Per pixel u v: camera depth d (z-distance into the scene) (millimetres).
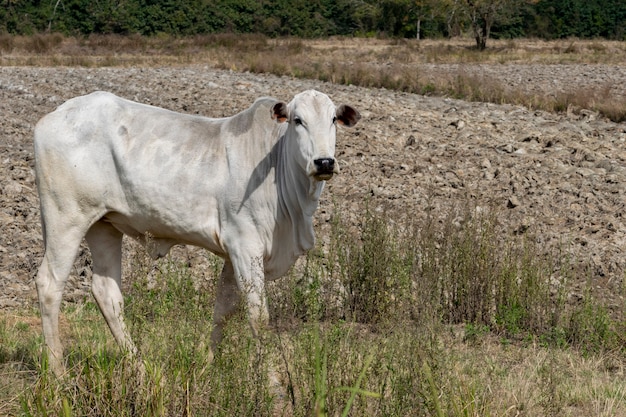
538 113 23562
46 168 7125
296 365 6375
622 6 72188
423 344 6496
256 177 6945
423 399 6168
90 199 7129
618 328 9055
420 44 63531
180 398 6004
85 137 7113
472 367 7406
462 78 29125
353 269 9289
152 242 7340
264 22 69250
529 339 9086
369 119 21328
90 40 56344
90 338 8062
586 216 13406
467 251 9812
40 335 8352
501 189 14930
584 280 10852
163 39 59406
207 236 7074
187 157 7059
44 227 7246
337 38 69312
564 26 72188
